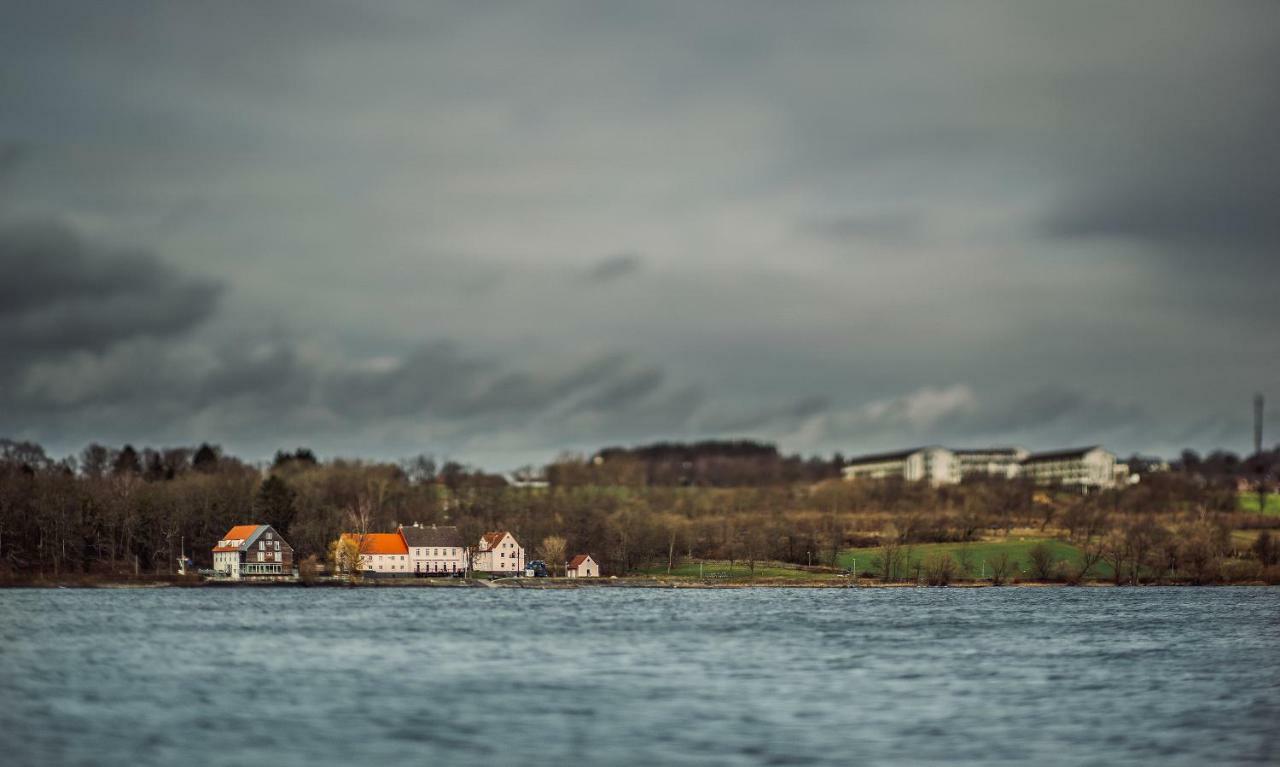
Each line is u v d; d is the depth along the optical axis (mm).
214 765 167125
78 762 168375
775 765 169750
